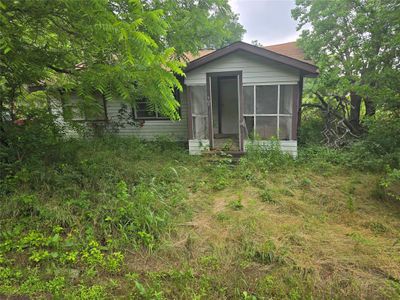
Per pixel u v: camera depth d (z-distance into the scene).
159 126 8.23
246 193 4.22
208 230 3.04
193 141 6.73
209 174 5.19
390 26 5.02
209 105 6.54
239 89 6.30
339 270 2.37
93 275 2.23
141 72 1.96
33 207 2.99
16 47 2.37
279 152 5.95
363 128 7.35
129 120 8.28
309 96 9.59
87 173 4.05
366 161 5.06
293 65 5.69
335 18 7.74
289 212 3.59
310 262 2.47
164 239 2.80
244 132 6.48
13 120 4.26
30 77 3.16
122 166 4.70
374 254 2.58
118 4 1.77
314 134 7.62
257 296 2.09
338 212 3.59
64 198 3.28
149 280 2.24
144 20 1.65
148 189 3.85
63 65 3.01
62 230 2.77
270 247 2.64
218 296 2.10
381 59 5.02
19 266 2.26
